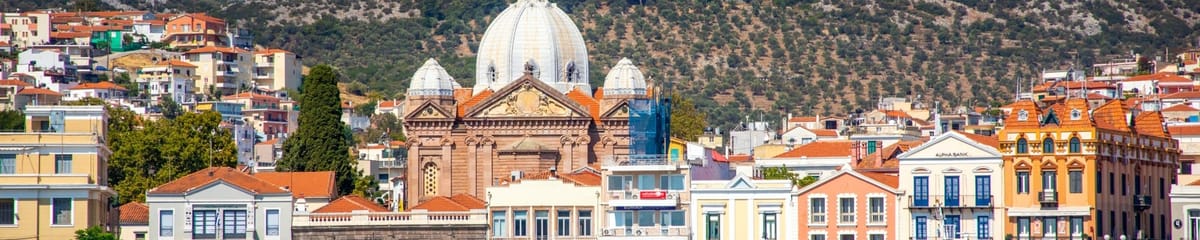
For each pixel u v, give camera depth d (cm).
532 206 19875
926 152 19138
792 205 19338
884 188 19162
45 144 19025
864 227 19188
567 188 19900
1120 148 19212
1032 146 18912
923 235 19062
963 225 19012
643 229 19725
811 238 19262
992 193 18975
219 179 19462
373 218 19625
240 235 19375
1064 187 18800
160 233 19312
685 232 19612
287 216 19438
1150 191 19650
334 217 19538
